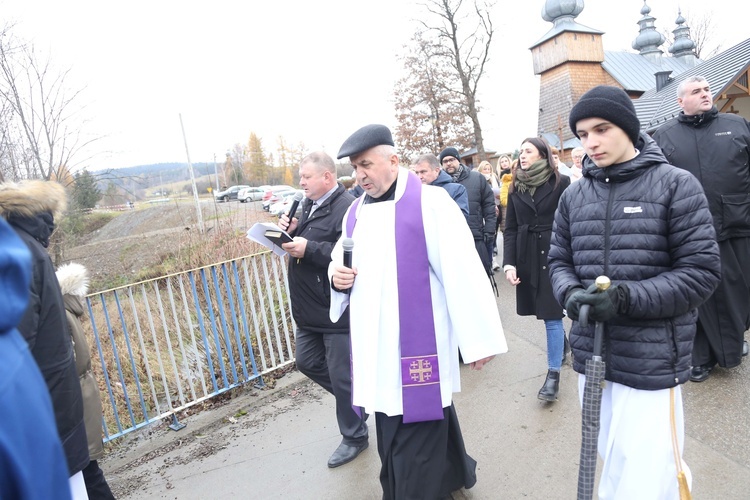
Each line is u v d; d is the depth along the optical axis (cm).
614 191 192
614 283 189
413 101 2977
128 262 1376
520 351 452
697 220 177
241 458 347
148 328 526
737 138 337
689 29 3572
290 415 400
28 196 192
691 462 269
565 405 347
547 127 3072
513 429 328
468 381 407
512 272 360
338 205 317
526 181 355
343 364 311
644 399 183
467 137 2941
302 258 302
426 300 225
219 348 434
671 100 1552
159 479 336
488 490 272
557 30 2883
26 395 74
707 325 341
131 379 488
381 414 237
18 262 77
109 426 425
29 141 1171
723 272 338
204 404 438
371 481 298
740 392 327
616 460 190
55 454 77
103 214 2111
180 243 680
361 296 233
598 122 186
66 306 249
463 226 226
